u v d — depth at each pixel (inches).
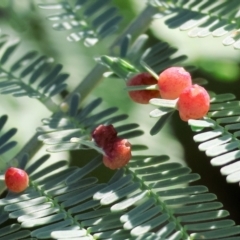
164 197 14.6
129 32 16.9
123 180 14.8
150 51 16.5
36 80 16.5
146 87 14.9
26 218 14.8
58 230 14.6
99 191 14.7
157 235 14.3
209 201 14.7
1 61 16.7
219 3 15.7
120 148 14.9
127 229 14.3
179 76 14.8
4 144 15.9
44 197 15.0
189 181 14.8
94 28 16.7
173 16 15.8
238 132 14.5
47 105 16.3
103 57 15.6
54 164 15.4
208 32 15.4
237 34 15.0
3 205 15.0
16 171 15.1
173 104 14.6
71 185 15.0
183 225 14.4
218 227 14.3
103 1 16.9
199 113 14.6
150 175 14.8
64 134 15.6
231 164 14.2
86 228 14.6
